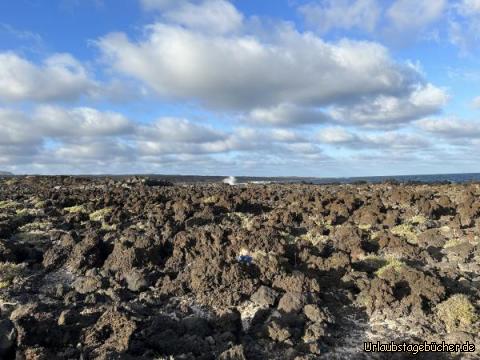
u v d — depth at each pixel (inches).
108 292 591.5
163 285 615.2
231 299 569.6
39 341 427.2
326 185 2175.2
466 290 593.3
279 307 546.9
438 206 1087.0
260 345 470.6
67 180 2250.2
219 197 1294.3
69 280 667.4
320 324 498.9
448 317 522.6
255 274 636.1
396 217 994.7
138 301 567.8
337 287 624.7
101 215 1079.0
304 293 561.9
